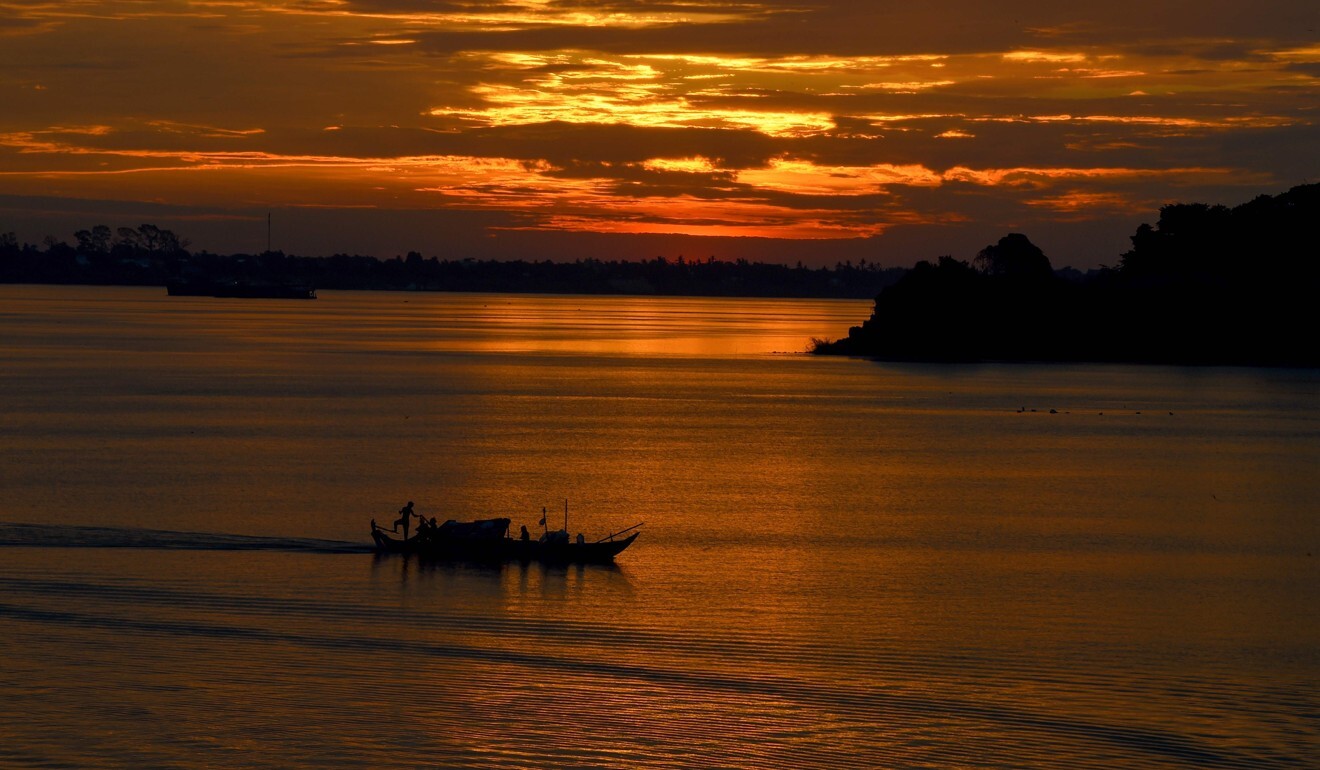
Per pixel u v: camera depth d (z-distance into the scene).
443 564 182.62
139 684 123.94
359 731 113.81
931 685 130.00
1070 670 137.00
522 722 116.69
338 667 130.88
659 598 165.38
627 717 118.62
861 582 178.62
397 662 133.12
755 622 154.00
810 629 151.38
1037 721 120.12
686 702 122.81
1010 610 164.25
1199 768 109.88
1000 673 135.00
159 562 177.50
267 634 142.38
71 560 176.75
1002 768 108.94
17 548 184.12
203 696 121.12
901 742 114.25
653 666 134.12
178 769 105.50
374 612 154.38
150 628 143.12
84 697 120.25
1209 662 141.75
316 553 187.75
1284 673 137.88
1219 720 121.50
